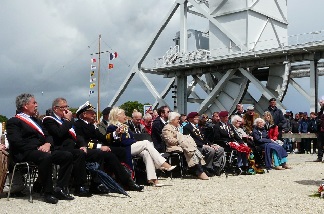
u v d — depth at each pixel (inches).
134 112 489.1
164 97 1721.2
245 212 253.9
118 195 330.6
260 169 499.5
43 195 332.2
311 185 377.7
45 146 311.0
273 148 529.7
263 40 1483.8
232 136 497.0
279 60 1353.3
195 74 1604.3
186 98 1642.5
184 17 1605.6
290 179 424.2
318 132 637.3
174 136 448.8
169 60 1589.6
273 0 1537.9
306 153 893.2
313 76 1272.1
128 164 373.1
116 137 371.6
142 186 355.3
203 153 474.9
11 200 312.5
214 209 263.9
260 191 342.3
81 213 257.3
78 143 353.4
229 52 1499.8
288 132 878.4
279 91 1450.5
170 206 275.4
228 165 484.7
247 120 584.1
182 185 387.9
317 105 1275.8
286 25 1605.6
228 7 1481.3
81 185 328.5
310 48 1238.3
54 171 402.6
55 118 337.1
